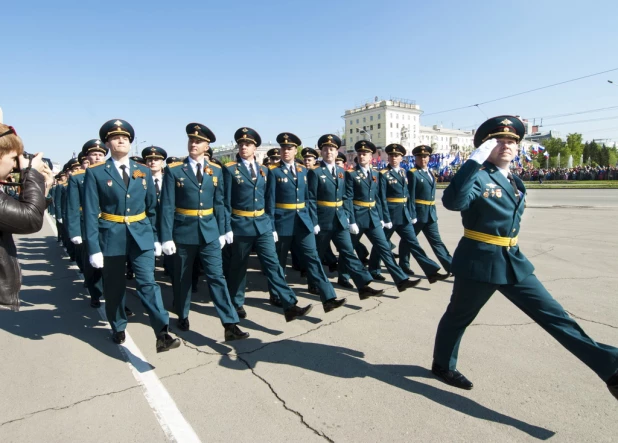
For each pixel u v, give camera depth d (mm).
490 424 2611
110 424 2664
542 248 8047
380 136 93938
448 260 6039
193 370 3406
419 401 2889
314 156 5895
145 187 4039
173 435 2545
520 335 3959
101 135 3945
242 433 2557
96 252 3672
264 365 3471
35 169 2326
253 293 5695
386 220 5895
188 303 4402
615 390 2475
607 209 14906
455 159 38688
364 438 2492
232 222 4473
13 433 2578
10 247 2186
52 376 3332
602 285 5527
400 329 4215
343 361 3523
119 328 4000
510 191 2811
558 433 2510
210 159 5285
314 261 4578
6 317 4824
